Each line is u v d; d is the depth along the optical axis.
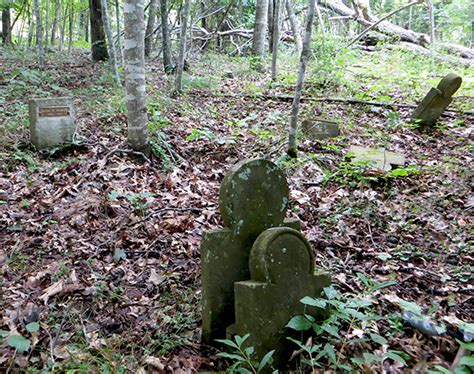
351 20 18.58
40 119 6.55
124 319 3.39
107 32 10.58
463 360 2.19
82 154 6.61
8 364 2.83
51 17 22.64
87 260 4.15
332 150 7.12
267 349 2.84
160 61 15.86
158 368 2.83
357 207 5.25
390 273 3.88
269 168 3.10
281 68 14.20
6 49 16.23
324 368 2.73
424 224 4.89
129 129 6.46
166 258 4.22
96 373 2.71
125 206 5.14
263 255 2.80
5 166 6.04
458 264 4.09
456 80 7.93
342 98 9.98
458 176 6.06
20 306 3.45
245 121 8.50
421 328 3.03
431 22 14.74
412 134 8.02
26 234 4.59
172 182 5.77
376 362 2.69
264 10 13.96
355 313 2.79
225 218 3.05
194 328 3.29
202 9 20.75
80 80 11.24
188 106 9.12
